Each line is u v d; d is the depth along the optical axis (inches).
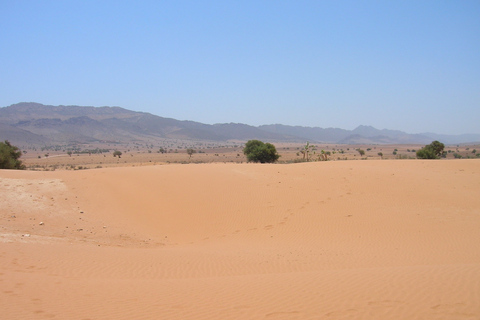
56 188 920.9
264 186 990.4
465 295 312.8
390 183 996.6
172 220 826.8
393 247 631.8
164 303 321.4
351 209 840.3
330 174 1091.9
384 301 306.8
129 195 935.0
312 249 632.4
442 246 622.5
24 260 469.1
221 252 603.2
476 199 872.9
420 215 791.1
